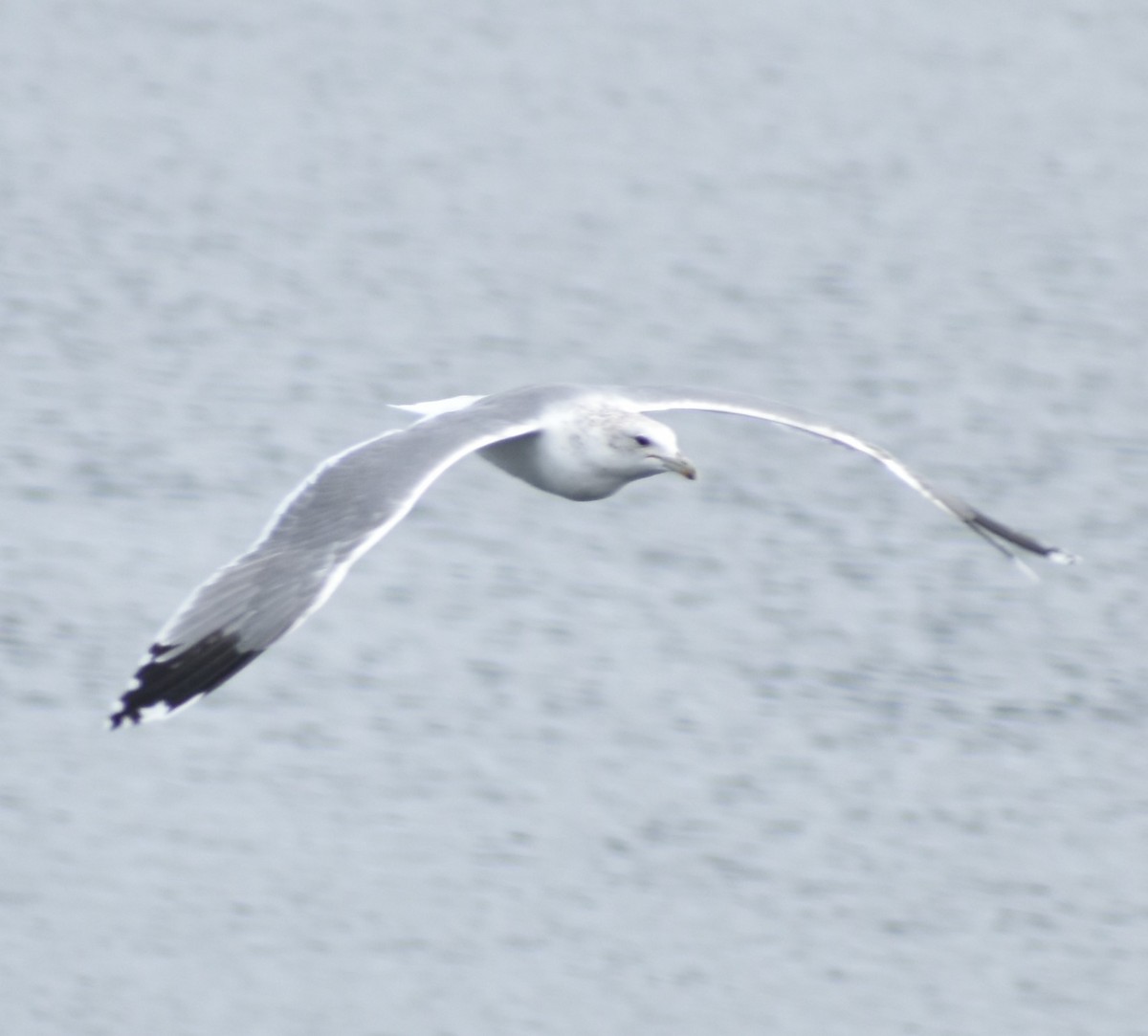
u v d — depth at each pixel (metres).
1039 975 16.30
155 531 23.89
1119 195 47.75
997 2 70.19
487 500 25.23
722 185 47.81
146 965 15.88
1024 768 19.25
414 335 34.78
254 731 19.16
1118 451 29.06
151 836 17.47
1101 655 21.70
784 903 17.02
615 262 40.66
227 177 46.81
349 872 17.06
